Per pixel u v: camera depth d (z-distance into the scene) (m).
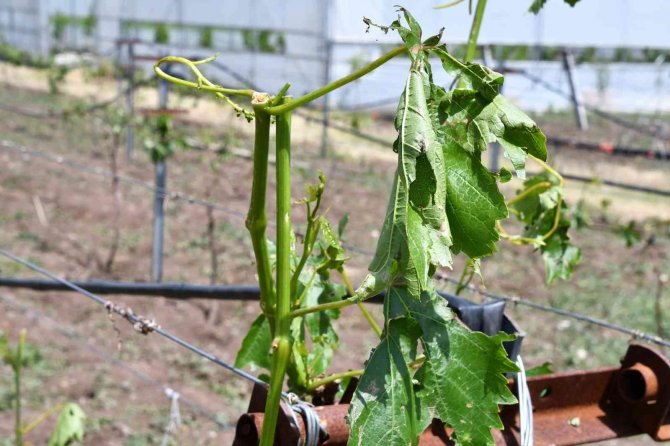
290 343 1.33
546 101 23.73
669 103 24.72
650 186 14.26
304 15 21.52
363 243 9.84
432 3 14.59
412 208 1.05
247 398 6.06
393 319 1.18
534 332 7.21
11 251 8.86
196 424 5.65
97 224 10.09
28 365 6.34
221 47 22.78
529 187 2.29
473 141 1.13
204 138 13.12
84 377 6.23
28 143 14.01
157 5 23.53
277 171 1.25
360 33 20.91
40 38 28.69
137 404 5.90
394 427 1.14
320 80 21.44
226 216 10.62
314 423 1.31
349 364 6.45
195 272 8.70
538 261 9.28
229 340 7.04
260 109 1.21
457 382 1.18
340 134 18.11
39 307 7.39
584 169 15.34
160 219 7.47
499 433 1.48
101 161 13.12
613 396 1.59
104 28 24.86
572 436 1.52
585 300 8.12
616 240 10.52
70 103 18.48
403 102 1.07
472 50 1.76
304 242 1.51
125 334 6.99
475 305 1.57
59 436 3.30
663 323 7.48
